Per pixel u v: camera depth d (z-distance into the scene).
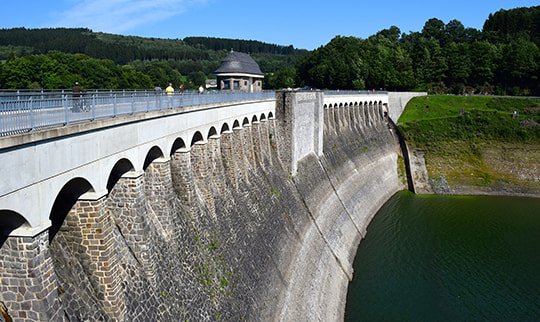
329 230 65.25
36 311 18.11
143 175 28.25
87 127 21.44
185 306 29.22
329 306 51.44
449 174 107.94
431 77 164.00
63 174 20.00
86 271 23.12
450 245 72.94
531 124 109.00
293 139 62.72
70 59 103.56
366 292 57.84
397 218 85.56
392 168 109.81
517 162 107.06
